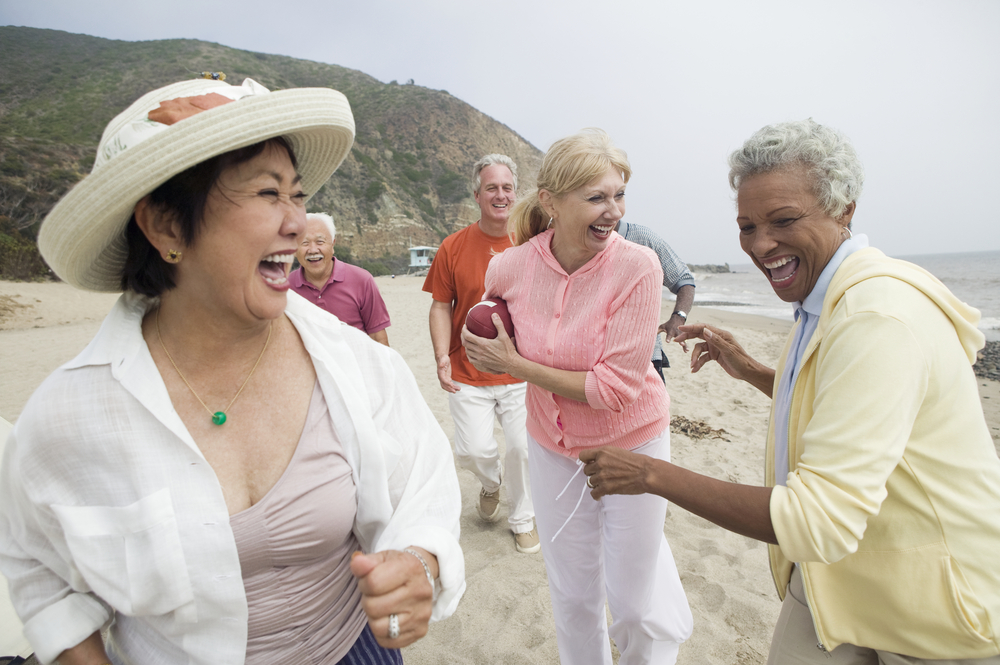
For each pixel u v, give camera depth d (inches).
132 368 39.4
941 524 48.0
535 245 82.0
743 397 266.4
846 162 51.8
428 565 40.4
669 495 53.6
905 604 49.9
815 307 55.4
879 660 55.1
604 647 88.1
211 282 39.8
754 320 684.7
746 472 178.9
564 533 83.9
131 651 44.6
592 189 70.1
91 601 43.6
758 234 55.4
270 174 39.4
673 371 326.3
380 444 45.5
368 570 37.2
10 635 84.4
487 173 127.8
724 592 117.0
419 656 101.2
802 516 45.6
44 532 40.8
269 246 39.5
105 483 39.4
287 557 42.9
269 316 41.1
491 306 83.7
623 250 75.0
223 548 39.9
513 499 134.0
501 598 115.9
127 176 35.4
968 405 48.5
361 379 46.4
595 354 76.2
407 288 1263.5
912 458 47.8
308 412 44.6
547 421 82.8
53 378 39.5
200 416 41.8
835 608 53.4
